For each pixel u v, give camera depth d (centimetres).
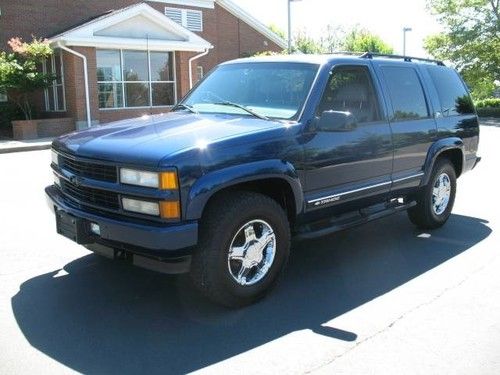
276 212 449
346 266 552
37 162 1298
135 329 405
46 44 1908
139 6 2108
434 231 685
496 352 376
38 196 873
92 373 343
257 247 444
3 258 557
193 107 543
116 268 529
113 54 2125
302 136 469
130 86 2194
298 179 462
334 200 509
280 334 401
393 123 576
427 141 629
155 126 469
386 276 523
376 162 553
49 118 2106
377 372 349
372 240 644
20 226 682
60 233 472
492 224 720
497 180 1061
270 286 458
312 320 425
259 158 434
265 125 459
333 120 471
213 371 348
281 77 520
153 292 473
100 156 420
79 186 444
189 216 394
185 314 432
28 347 375
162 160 388
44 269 527
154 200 390
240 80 548
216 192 424
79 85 2019
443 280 512
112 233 411
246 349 378
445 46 4234
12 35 2112
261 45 3155
